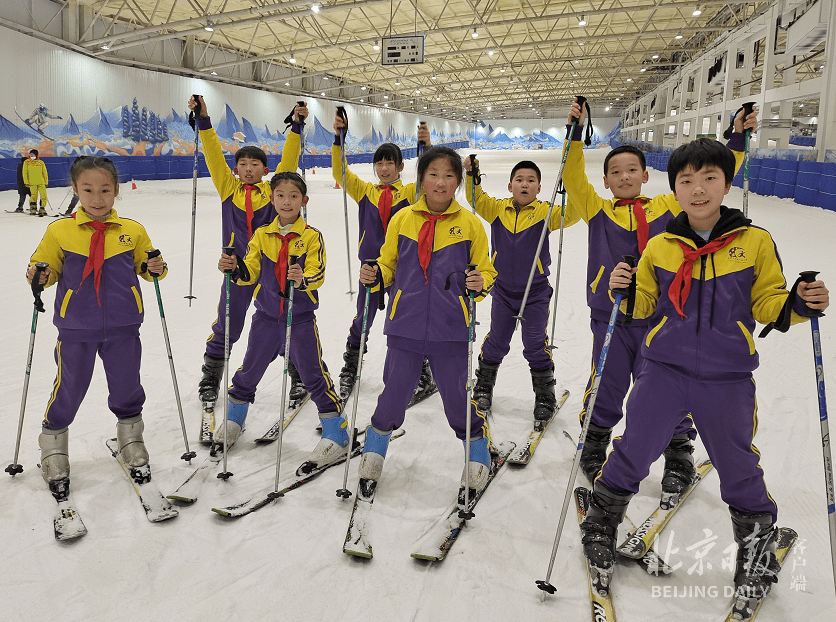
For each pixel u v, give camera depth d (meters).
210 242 7.80
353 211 11.83
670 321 1.60
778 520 2.00
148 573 1.71
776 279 1.50
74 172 2.04
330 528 1.95
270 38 20.52
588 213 2.36
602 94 41.84
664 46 25.14
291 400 3.03
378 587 1.67
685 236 1.58
